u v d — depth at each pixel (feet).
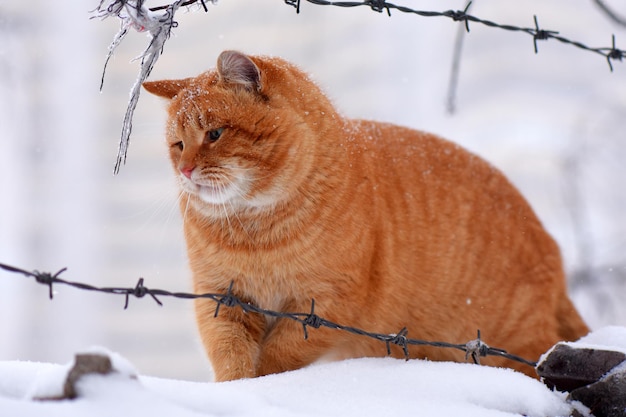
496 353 17.54
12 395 13.38
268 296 20.13
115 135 61.46
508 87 58.39
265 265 19.76
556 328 24.02
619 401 15.65
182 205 21.16
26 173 60.54
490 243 22.93
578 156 50.60
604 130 52.03
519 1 59.98
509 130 55.06
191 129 20.22
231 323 20.11
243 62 20.17
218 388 13.97
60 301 57.57
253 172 19.85
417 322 21.93
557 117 56.70
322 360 21.09
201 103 20.18
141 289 14.82
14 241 59.47
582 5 60.13
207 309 20.22
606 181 51.24
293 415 13.24
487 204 23.45
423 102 60.70
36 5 61.93
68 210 59.62
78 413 11.65
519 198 24.49
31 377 13.74
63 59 61.82
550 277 23.91
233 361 19.76
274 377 16.29
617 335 18.02
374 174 21.35
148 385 13.71
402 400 14.83
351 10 62.69
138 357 54.13
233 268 19.95
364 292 20.16
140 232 57.98
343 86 61.98
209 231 20.13
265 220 19.71
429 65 61.36
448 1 61.72
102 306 57.11
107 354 12.50
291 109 20.22
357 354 21.29
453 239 22.31
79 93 61.72
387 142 22.98
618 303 43.01
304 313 18.57
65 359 56.24
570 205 47.09
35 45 61.57
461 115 57.98
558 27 59.82
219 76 20.36
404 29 62.44
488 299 22.70
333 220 19.61
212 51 59.98
